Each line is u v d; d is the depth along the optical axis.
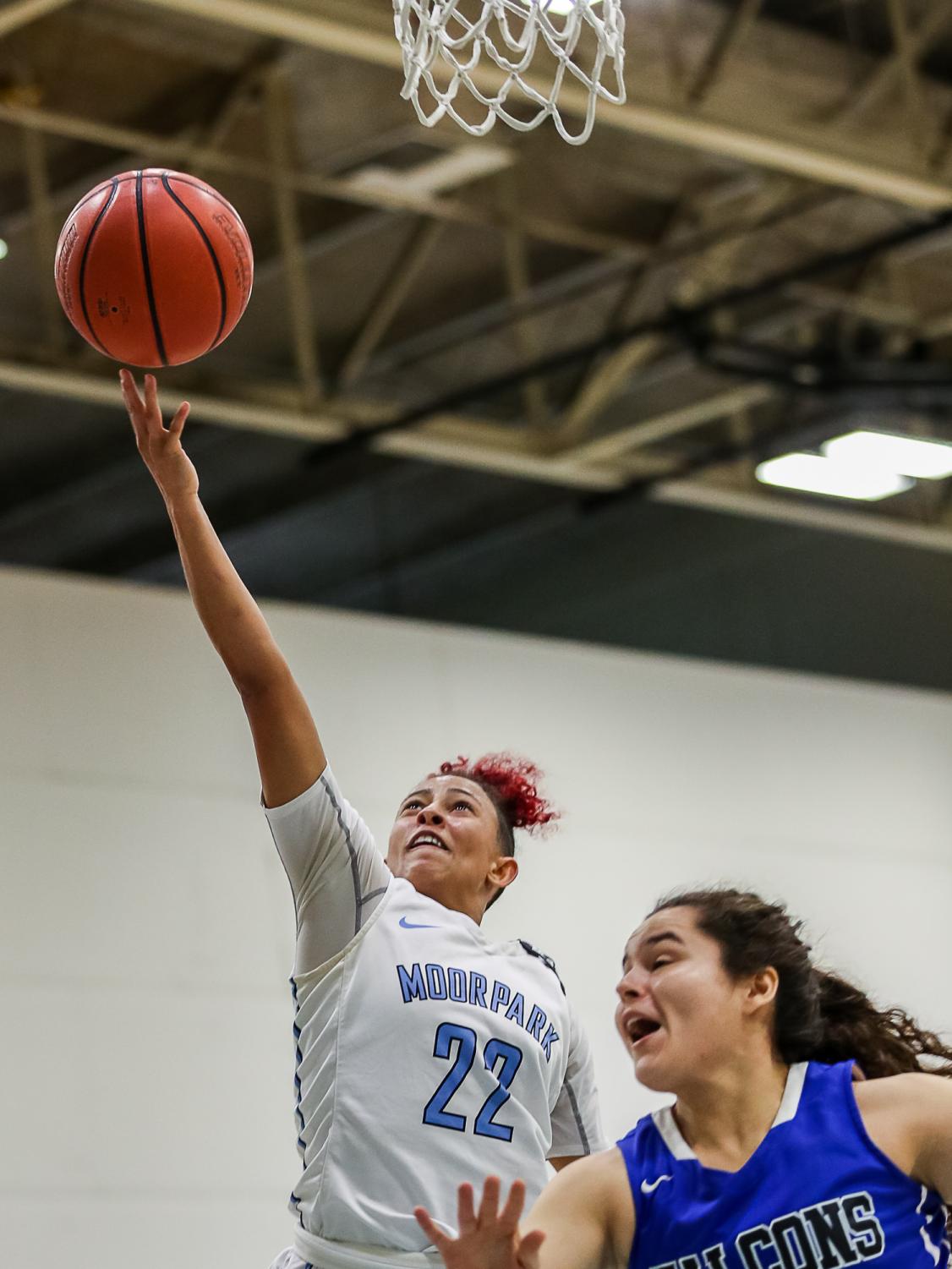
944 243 11.80
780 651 13.52
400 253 11.09
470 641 12.19
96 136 9.70
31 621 10.60
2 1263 9.26
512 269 11.08
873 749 13.54
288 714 3.97
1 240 10.18
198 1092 10.11
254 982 10.52
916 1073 3.52
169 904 10.41
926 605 14.42
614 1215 3.28
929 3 9.74
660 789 12.45
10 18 7.76
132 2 8.84
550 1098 4.24
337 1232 3.90
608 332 12.03
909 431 13.59
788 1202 3.18
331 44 7.75
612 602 13.02
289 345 11.53
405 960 4.07
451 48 7.66
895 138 9.68
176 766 10.75
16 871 10.04
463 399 11.57
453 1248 2.99
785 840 12.80
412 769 11.61
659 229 11.36
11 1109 9.56
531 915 11.50
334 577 12.22
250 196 10.55
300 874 4.07
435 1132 3.96
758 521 13.88
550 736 12.20
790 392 12.35
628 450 12.90
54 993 9.90
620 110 8.55
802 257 11.68
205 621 3.94
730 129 8.90
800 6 9.32
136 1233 9.66
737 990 3.37
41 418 11.35
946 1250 3.24
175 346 4.23
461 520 12.88
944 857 13.50
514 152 10.33
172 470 3.94
